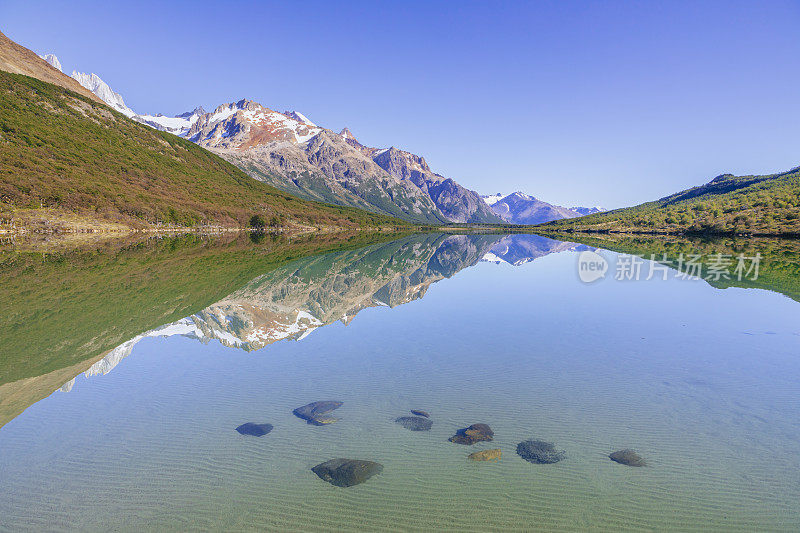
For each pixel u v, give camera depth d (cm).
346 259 8844
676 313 3022
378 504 960
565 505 947
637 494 980
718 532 857
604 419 1360
